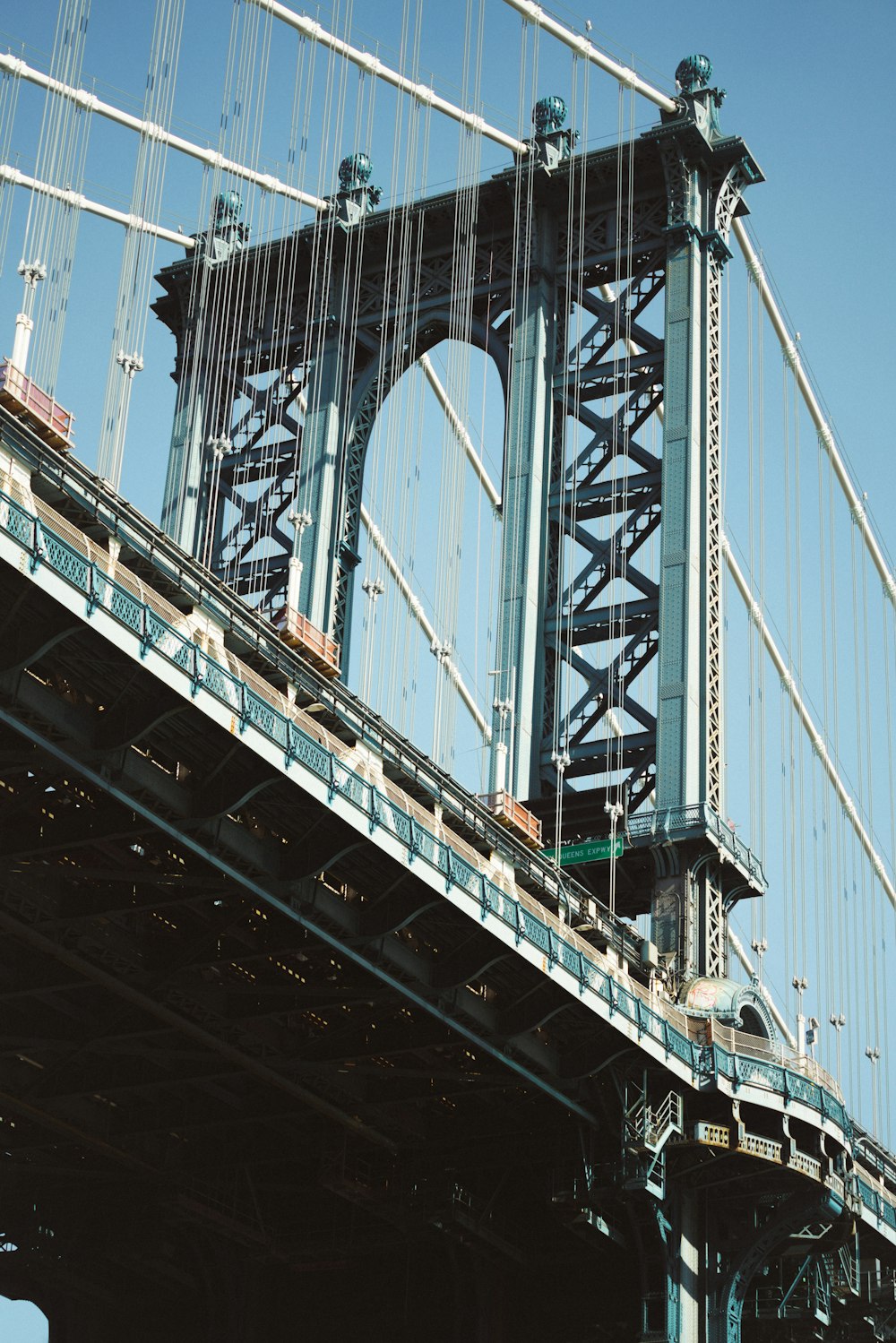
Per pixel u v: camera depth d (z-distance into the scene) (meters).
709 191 91.75
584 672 86.12
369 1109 74.19
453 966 66.81
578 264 91.81
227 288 98.44
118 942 64.69
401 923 63.53
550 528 88.62
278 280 97.81
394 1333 82.50
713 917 81.62
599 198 92.94
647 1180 73.19
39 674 55.94
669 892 80.81
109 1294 82.75
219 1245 82.12
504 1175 77.75
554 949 68.44
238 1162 77.12
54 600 52.12
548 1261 80.31
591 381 90.69
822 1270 83.38
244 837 60.34
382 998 67.31
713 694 84.25
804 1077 77.88
